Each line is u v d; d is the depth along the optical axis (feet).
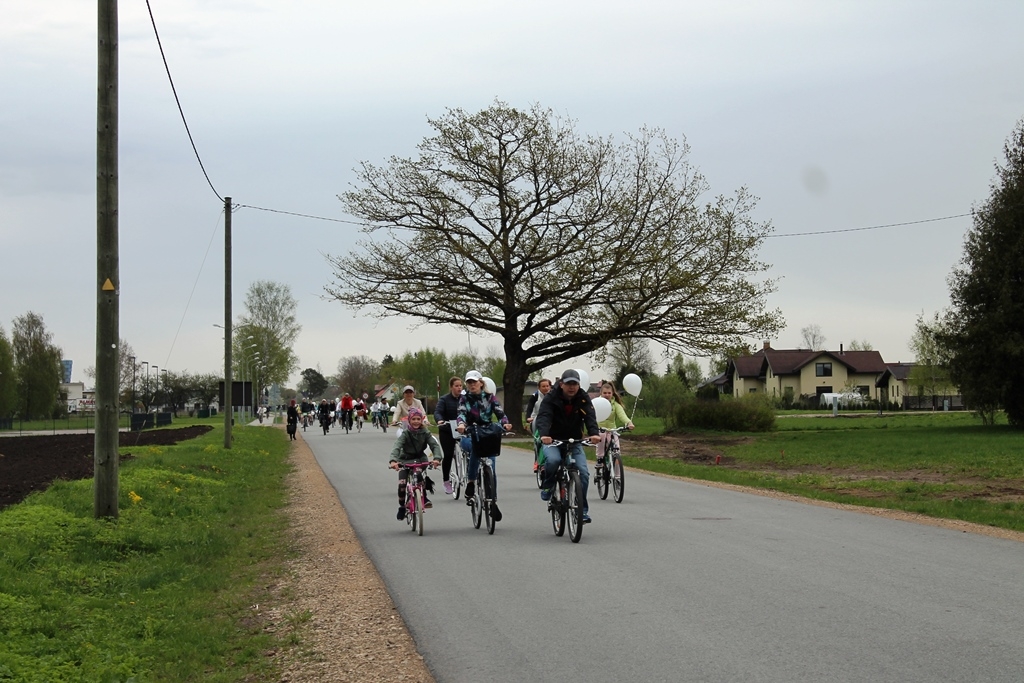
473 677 18.81
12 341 292.20
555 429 37.32
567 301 129.59
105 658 21.80
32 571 30.45
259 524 46.24
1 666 19.77
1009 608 23.20
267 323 362.74
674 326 128.47
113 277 42.16
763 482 62.49
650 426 166.50
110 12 41.96
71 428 225.35
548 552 33.50
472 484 40.96
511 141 130.31
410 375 380.78
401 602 26.12
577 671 18.83
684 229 127.34
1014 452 85.71
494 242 128.77
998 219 129.59
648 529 38.65
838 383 351.87
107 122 41.96
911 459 82.53
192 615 26.76
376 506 51.39
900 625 21.54
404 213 130.31
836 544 34.06
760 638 20.72
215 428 161.79
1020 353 124.47
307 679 19.67
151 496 50.01
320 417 160.04
